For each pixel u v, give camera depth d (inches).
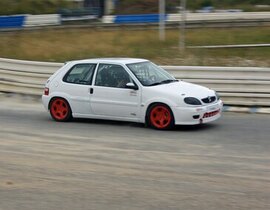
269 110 515.2
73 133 408.8
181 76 559.8
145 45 1132.5
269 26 1435.8
